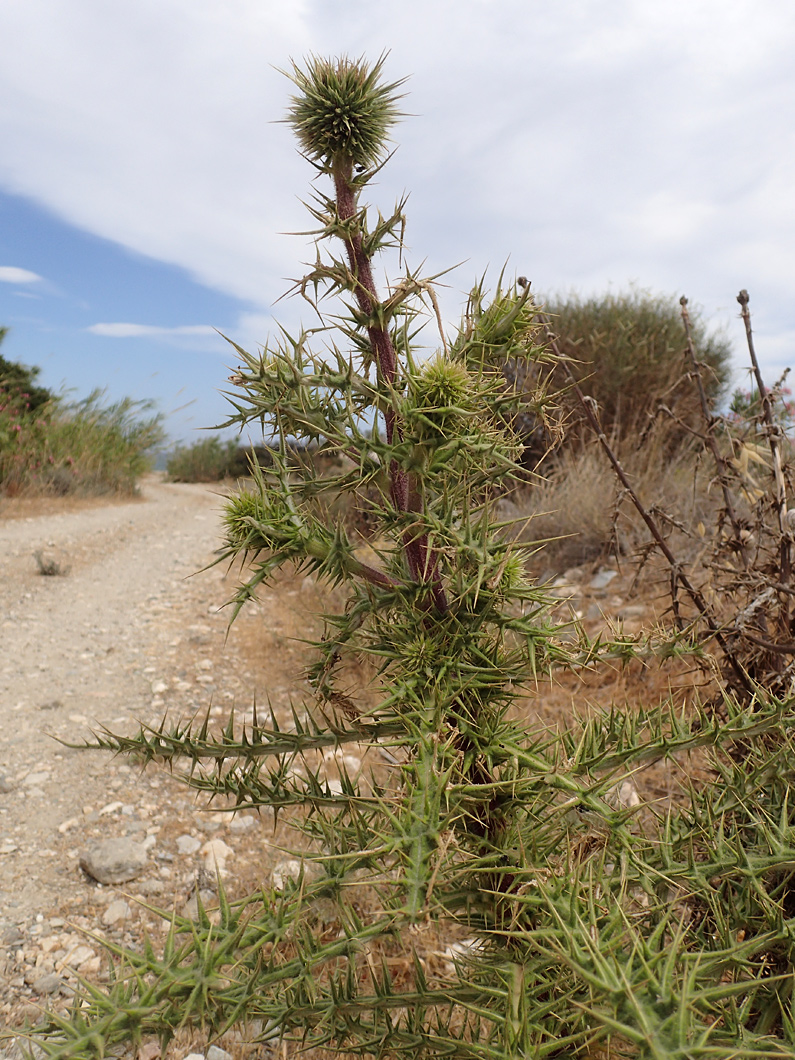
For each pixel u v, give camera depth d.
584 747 1.41
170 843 3.05
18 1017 2.18
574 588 4.68
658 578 4.07
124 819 3.22
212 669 4.98
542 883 1.05
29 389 14.81
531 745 1.25
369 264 1.23
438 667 1.20
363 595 1.31
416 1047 1.28
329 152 1.22
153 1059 1.99
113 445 15.65
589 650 1.54
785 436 2.39
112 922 2.59
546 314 1.28
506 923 1.27
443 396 1.07
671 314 8.04
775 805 1.60
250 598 1.17
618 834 1.20
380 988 1.29
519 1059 1.00
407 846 0.92
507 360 1.29
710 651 2.95
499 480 1.35
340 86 1.19
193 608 6.56
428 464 1.14
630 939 1.08
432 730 1.09
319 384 1.23
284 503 1.23
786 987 1.26
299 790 1.42
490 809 1.30
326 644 1.30
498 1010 1.27
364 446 1.19
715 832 1.44
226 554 1.22
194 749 1.44
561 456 6.69
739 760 2.03
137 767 3.67
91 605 6.75
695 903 1.59
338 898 1.26
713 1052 0.77
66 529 10.40
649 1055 0.77
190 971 1.08
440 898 1.29
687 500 4.91
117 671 5.06
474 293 1.27
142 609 6.61
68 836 3.11
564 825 1.37
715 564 2.51
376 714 1.30
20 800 3.40
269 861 2.86
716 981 1.17
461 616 1.25
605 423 7.30
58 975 2.33
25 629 5.96
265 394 1.22
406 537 1.28
